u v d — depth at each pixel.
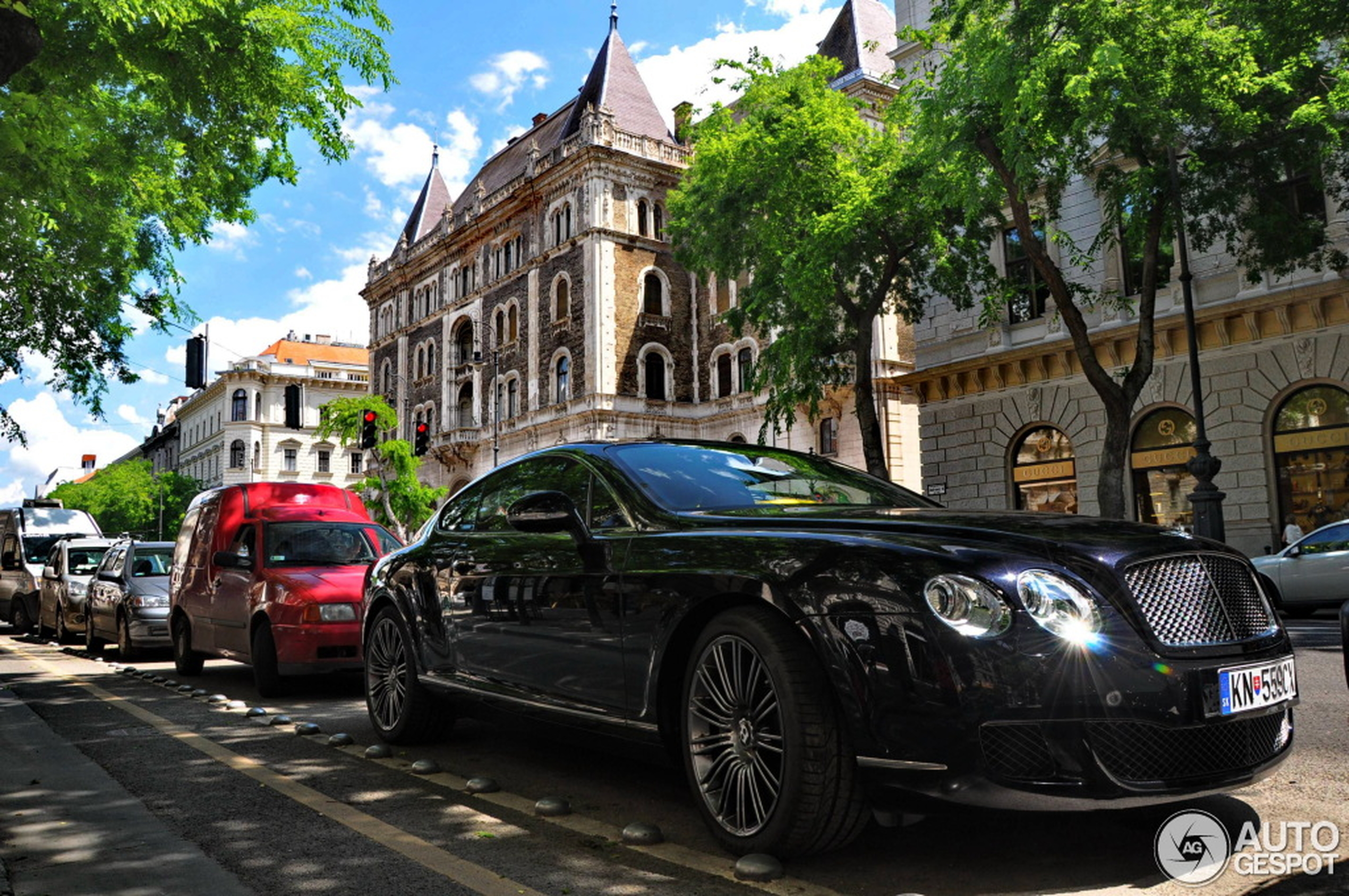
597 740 4.09
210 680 9.79
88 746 5.72
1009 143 13.73
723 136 21.11
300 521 9.25
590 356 41.53
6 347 11.45
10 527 19.67
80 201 8.80
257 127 9.74
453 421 52.56
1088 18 12.68
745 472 4.49
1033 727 2.86
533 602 4.41
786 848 3.18
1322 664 8.23
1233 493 19.91
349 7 9.29
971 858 3.28
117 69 8.07
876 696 2.97
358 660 8.05
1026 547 3.11
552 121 53.38
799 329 20.50
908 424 33.69
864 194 17.81
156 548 13.32
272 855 3.46
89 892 3.05
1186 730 2.95
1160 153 14.92
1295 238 15.46
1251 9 13.36
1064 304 15.36
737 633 3.39
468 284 52.28
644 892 3.03
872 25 39.09
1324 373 18.61
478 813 4.06
